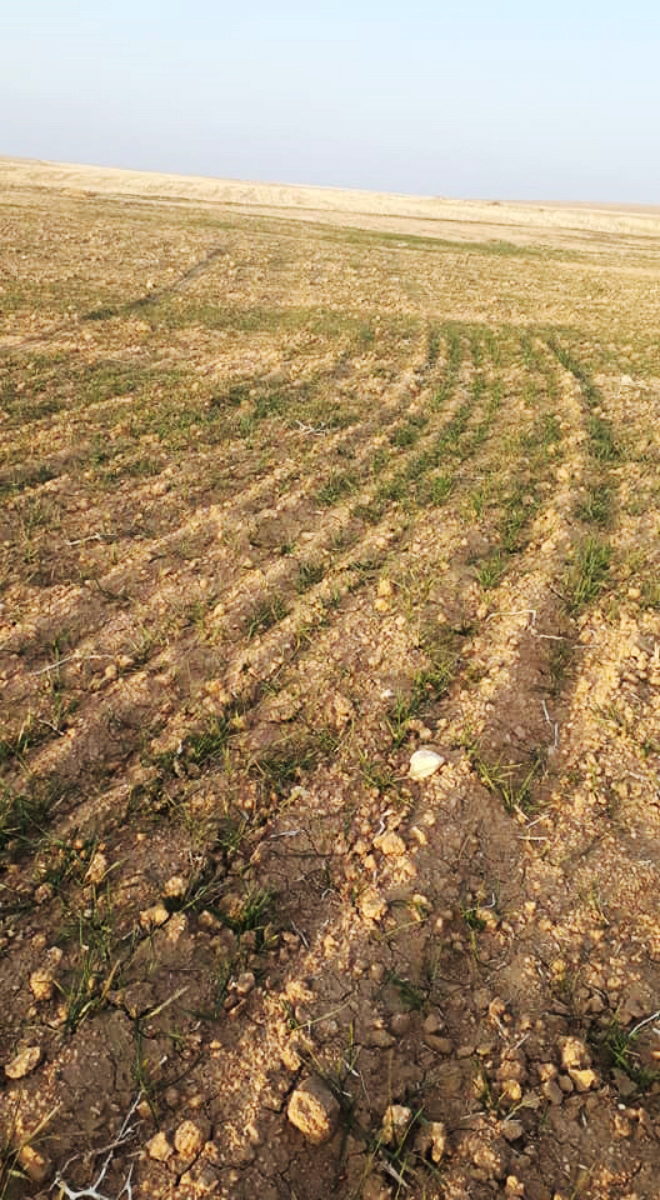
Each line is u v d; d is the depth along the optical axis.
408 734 4.73
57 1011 3.27
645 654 5.37
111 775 4.41
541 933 3.63
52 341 12.50
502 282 20.56
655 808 4.24
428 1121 2.94
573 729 4.82
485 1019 3.30
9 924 3.58
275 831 4.10
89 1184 2.78
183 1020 3.25
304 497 7.57
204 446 8.73
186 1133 2.87
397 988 3.39
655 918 3.68
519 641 5.42
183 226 25.25
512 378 11.80
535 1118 2.97
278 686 5.09
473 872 3.91
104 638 5.52
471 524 7.07
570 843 4.05
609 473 8.22
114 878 3.80
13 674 5.11
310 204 39.31
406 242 27.12
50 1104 2.97
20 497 7.40
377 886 3.82
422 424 9.68
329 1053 3.14
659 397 10.98
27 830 4.05
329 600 5.96
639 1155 2.85
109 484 7.80
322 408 10.05
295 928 3.65
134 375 11.05
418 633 5.53
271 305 16.12
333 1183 2.81
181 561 6.51
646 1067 3.11
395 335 14.12
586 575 6.17
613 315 16.89
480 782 4.34
